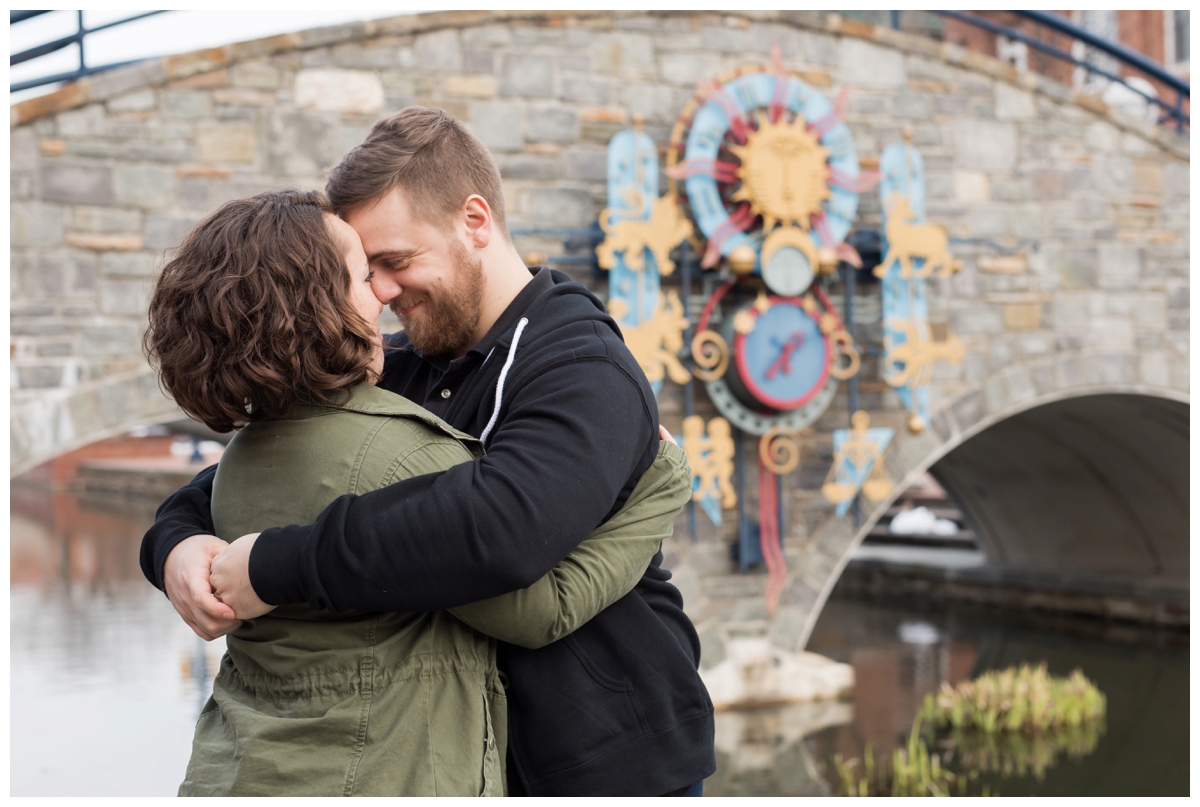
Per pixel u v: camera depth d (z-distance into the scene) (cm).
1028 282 732
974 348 719
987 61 720
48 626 924
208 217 112
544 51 612
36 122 508
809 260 631
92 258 516
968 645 981
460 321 138
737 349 616
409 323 140
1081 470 1054
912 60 704
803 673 661
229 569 105
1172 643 966
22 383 501
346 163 136
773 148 618
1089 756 627
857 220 683
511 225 604
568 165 616
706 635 645
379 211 132
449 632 112
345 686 106
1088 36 743
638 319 606
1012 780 577
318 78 561
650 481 126
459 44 595
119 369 519
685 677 127
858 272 684
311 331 109
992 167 725
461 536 100
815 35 678
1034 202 735
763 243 623
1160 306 761
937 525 1566
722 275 626
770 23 665
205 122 539
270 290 106
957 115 716
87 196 516
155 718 630
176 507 127
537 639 112
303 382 109
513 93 605
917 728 652
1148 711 741
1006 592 1199
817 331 639
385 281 134
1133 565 1070
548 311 134
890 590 1357
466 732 109
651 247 605
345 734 104
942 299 714
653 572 134
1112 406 874
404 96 580
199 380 106
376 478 108
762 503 657
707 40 648
